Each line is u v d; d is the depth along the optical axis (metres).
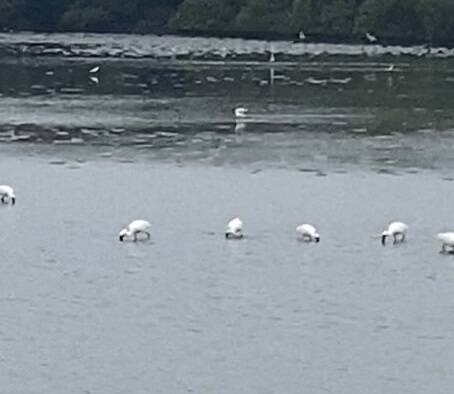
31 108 74.31
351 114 70.38
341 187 47.66
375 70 99.69
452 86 86.00
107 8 147.88
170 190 47.09
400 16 127.56
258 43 131.38
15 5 150.00
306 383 27.14
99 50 125.00
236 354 28.75
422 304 32.38
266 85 87.50
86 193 46.66
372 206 44.22
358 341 29.55
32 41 137.50
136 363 28.23
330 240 39.00
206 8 140.50
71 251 37.69
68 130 63.75
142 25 146.75
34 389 26.83
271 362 28.27
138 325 30.69
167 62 109.88
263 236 39.44
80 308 32.00
